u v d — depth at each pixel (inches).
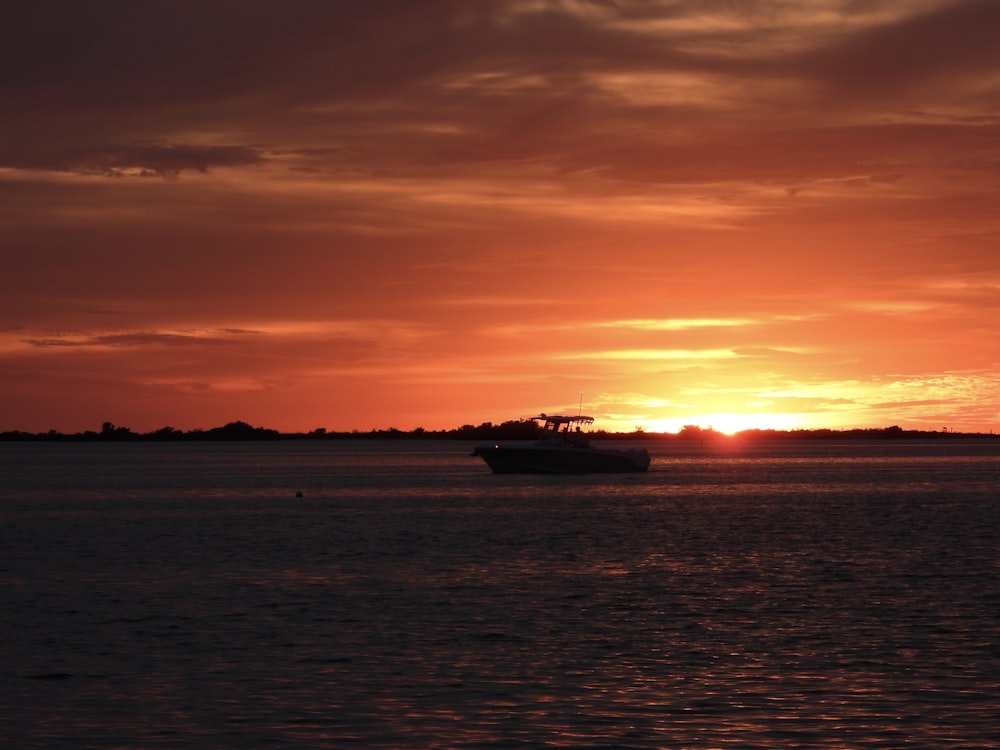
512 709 1245.7
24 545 3102.9
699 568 2431.1
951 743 1116.5
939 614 1819.6
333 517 4131.4
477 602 1953.7
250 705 1262.3
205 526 3757.4
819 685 1342.3
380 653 1523.1
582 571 2385.6
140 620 1787.6
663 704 1261.1
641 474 7864.2
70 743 1127.0
